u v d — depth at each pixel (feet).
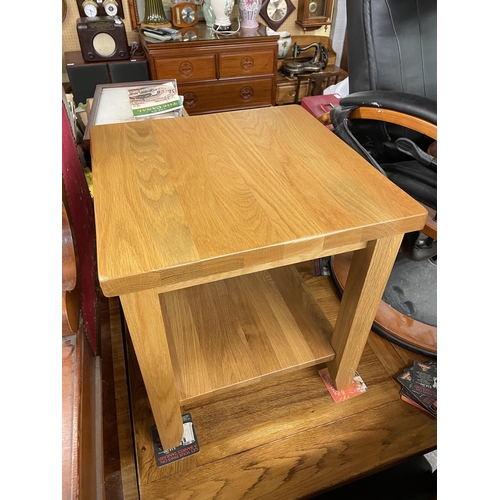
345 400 2.96
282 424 2.81
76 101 6.98
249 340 2.78
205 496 2.46
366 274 2.16
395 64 3.22
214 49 7.07
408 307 3.57
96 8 7.11
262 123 2.74
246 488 2.50
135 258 1.62
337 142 2.52
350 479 2.58
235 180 2.12
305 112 2.92
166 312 2.96
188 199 1.97
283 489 2.49
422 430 2.82
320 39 8.64
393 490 2.59
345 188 2.08
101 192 2.01
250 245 1.69
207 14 7.18
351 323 2.44
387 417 2.88
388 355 3.28
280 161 2.30
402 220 1.88
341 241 1.83
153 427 2.74
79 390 2.15
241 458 2.64
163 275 1.61
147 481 2.51
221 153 2.37
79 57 7.14
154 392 2.15
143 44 7.08
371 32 3.12
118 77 7.00
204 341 2.76
